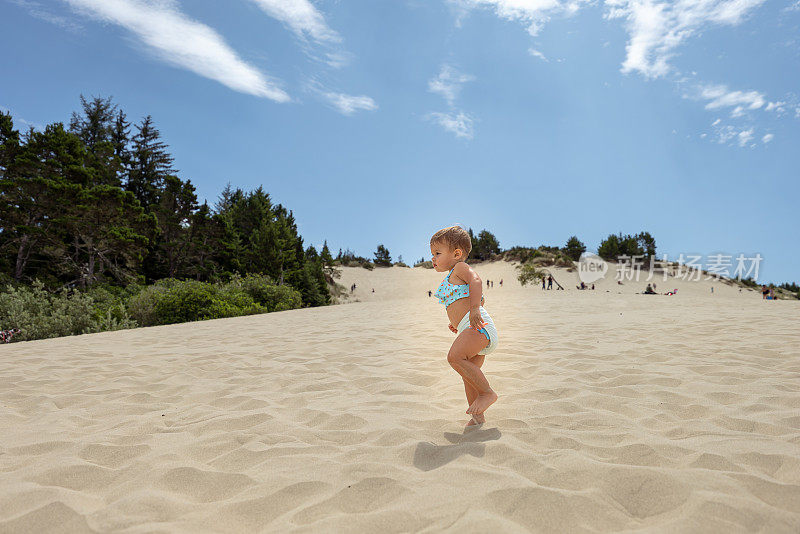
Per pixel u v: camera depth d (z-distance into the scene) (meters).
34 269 28.78
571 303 19.12
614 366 5.05
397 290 72.69
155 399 4.22
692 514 1.69
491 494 1.90
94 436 3.08
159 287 21.33
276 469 2.37
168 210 39.62
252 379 4.98
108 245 29.97
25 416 3.78
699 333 7.68
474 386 3.01
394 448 2.62
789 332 7.32
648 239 108.00
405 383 4.55
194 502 2.04
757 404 3.34
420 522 1.72
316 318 13.91
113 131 49.69
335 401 3.92
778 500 1.80
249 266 45.72
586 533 1.62
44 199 27.12
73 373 5.53
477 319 2.91
